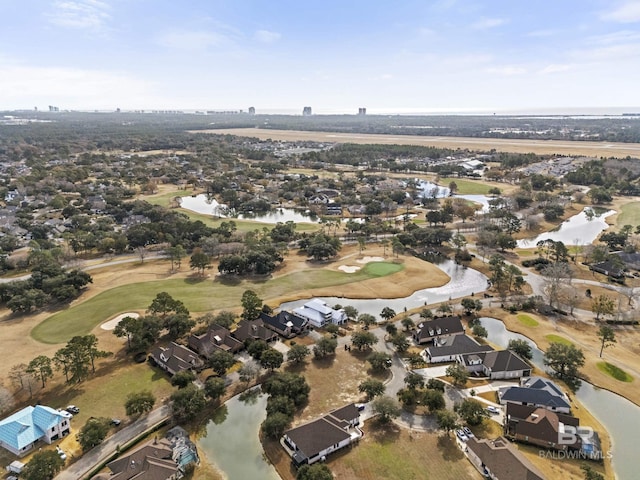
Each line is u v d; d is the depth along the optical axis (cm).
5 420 7956
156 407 8788
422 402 8481
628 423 8294
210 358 9825
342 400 8969
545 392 8631
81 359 9481
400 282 15200
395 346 10912
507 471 6706
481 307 12712
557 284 13362
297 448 7431
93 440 7512
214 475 7088
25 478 6712
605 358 10362
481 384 9450
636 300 13375
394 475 7019
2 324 12181
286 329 11550
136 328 10825
